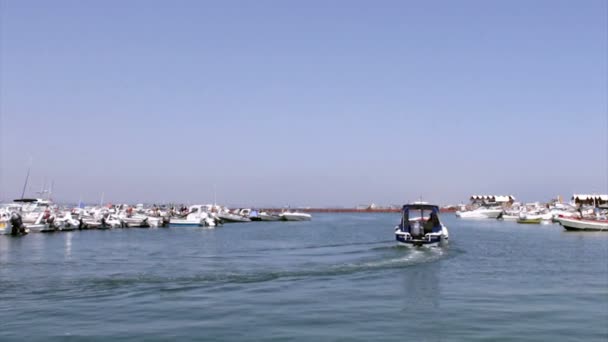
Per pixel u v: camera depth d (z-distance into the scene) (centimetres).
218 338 1511
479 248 4594
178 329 1603
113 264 3256
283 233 7438
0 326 1638
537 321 1752
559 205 14262
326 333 1572
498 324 1706
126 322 1686
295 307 1922
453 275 2783
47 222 7050
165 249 4484
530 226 10325
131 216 8881
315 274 2748
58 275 2706
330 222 13050
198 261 3441
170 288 2303
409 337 1542
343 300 2064
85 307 1909
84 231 7538
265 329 1609
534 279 2675
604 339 1552
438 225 4472
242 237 6331
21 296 2122
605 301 2102
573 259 3666
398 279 2617
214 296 2128
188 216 9294
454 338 1538
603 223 7575
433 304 2005
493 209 15400
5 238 5988
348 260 3428
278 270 2900
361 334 1566
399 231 4388
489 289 2359
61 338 1508
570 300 2116
